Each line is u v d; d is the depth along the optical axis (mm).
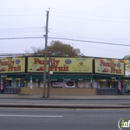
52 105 14883
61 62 38438
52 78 38094
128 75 40188
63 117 11266
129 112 13211
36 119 10664
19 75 39000
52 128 8969
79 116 11633
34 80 38719
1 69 39406
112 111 13523
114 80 39438
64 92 38156
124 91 39750
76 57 38594
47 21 34344
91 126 9438
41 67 38500
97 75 38844
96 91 38656
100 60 39031
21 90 38500
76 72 38375
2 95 35375
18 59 39000
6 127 9086
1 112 12531
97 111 13438
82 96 35000
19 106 14562
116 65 39812
